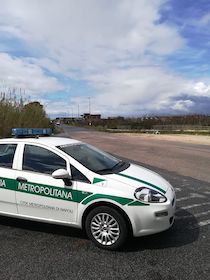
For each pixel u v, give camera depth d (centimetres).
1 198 541
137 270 415
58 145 542
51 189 502
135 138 3647
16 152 548
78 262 438
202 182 977
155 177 543
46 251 471
